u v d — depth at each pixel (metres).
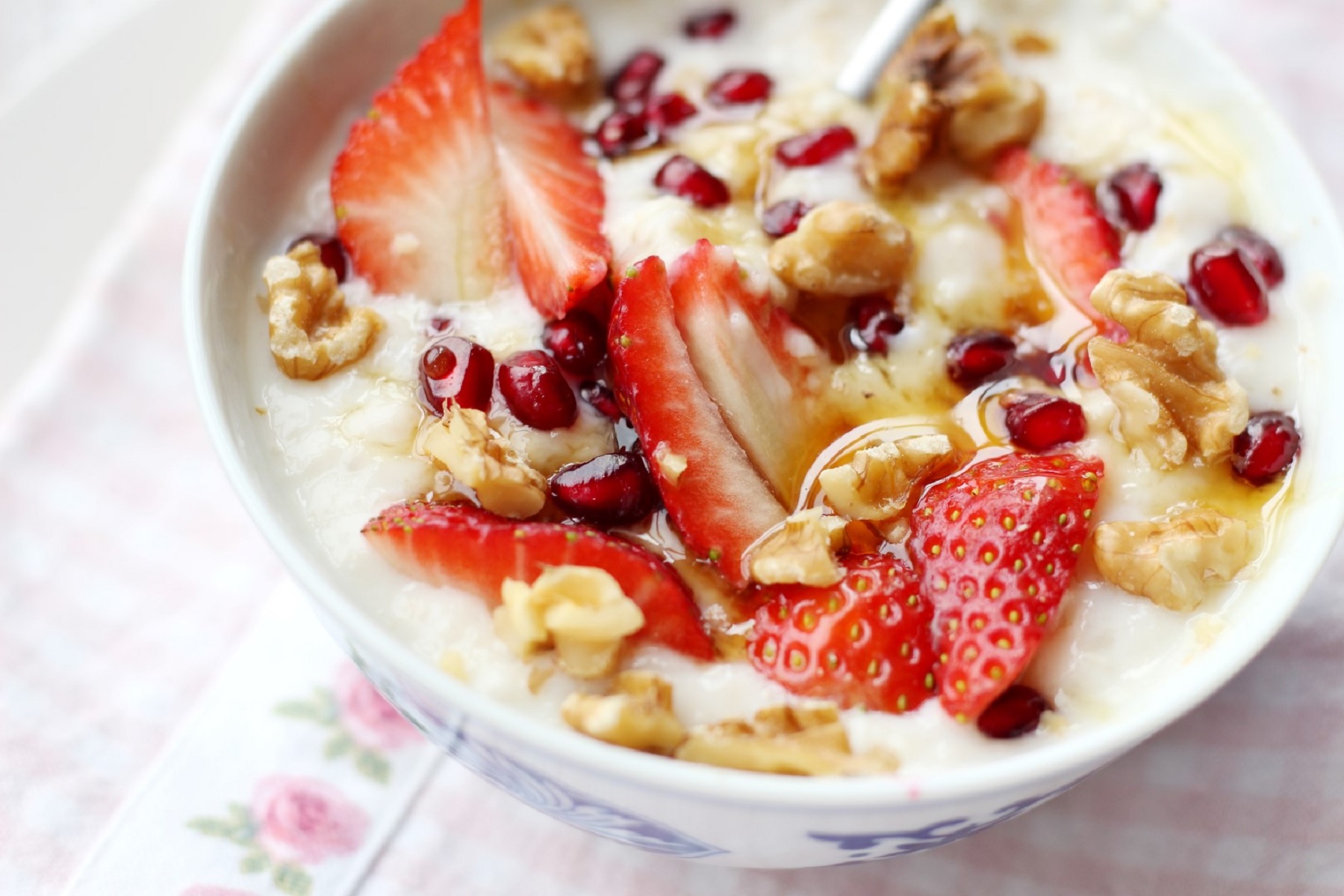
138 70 0.32
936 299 0.26
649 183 0.27
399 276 0.26
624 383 0.24
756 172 0.27
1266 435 0.25
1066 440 0.25
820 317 0.26
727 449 0.24
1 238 0.31
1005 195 0.27
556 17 0.28
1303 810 0.26
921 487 0.25
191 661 0.28
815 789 0.21
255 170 0.26
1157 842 0.26
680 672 0.23
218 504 0.29
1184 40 0.27
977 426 0.25
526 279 0.26
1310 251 0.26
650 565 0.23
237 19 0.32
